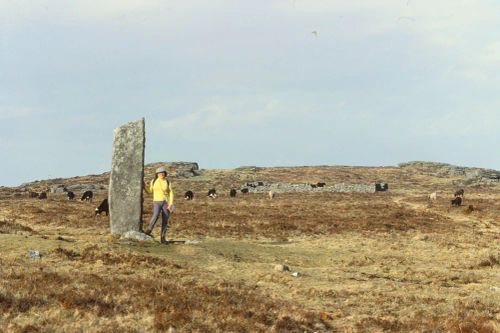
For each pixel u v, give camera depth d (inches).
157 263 777.6
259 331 472.7
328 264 963.3
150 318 477.4
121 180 999.6
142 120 1015.6
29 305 479.5
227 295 601.9
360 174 5915.4
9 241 800.3
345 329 507.5
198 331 456.1
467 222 1866.4
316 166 6589.6
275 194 3619.6
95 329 436.5
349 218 1776.6
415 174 5944.9
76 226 1425.9
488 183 5034.5
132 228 985.5
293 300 629.3
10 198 3216.0
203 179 5108.3
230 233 1364.4
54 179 5265.8
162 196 965.8
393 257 1057.5
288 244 1198.3
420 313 585.9
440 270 920.3
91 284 581.3
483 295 708.7
